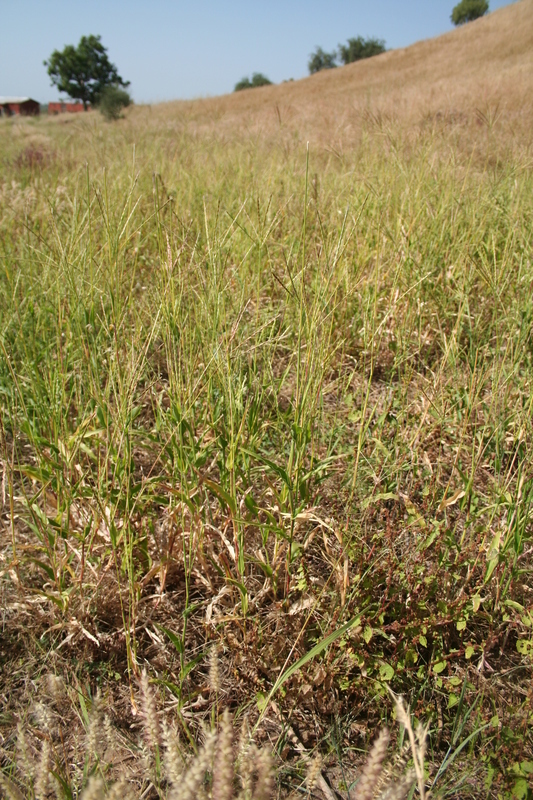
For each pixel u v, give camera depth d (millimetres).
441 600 2047
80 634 2062
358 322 3686
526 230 4098
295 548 2061
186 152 7031
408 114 8305
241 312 2326
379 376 3590
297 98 21531
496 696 1893
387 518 2262
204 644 2066
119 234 2617
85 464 2686
